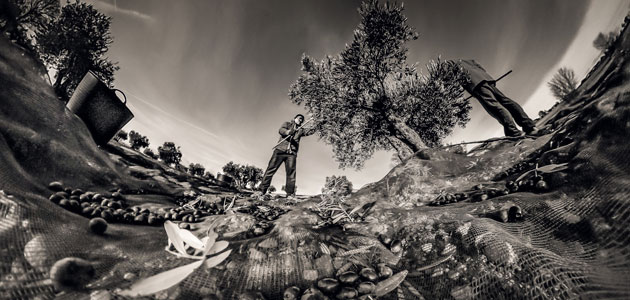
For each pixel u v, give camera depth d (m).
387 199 2.97
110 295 0.88
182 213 2.38
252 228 1.90
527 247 1.13
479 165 3.21
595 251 1.04
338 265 1.39
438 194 2.80
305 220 2.05
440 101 7.59
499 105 4.05
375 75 8.10
